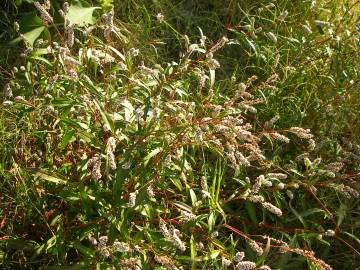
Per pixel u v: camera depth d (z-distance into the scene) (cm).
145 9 65
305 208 56
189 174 48
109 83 48
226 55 68
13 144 49
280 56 66
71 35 43
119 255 41
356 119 64
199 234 46
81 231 43
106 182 45
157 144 44
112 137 39
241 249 52
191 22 69
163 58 65
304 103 63
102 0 63
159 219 43
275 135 50
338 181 56
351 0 76
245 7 72
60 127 46
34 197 45
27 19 52
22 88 47
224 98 56
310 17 72
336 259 55
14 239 44
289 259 49
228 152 49
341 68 63
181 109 46
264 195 55
